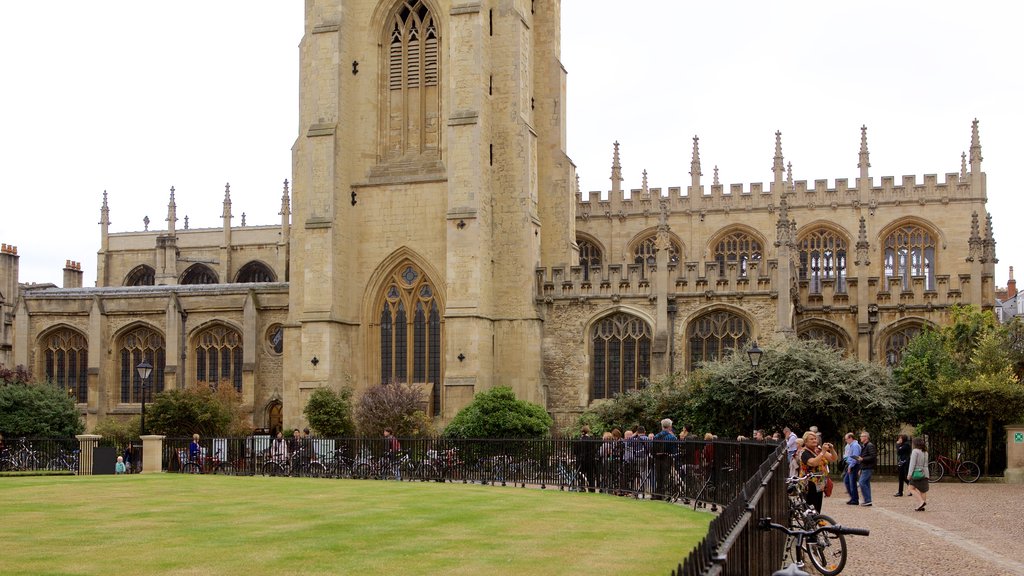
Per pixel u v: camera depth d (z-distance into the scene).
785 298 67.44
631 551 24.02
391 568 21.42
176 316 81.25
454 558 22.77
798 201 90.38
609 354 71.56
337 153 74.31
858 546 25.95
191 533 26.89
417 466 51.09
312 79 76.06
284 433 68.00
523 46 76.00
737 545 12.98
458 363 70.06
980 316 62.31
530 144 74.75
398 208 75.00
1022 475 50.22
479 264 70.62
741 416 53.91
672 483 38.25
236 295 81.12
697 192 91.56
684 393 58.97
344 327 74.38
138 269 110.19
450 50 72.75
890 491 44.84
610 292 71.44
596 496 40.50
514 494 40.38
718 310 69.06
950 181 88.19
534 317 72.44
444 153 75.12
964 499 40.28
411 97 76.44
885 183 89.31
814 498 25.52
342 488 42.69
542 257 79.88
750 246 90.75
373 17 76.81
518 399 67.75
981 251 77.06
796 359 54.03
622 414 61.53
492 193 74.31
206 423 69.38
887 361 75.56
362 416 67.00
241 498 37.38
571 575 20.67
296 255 76.00
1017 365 57.66
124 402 83.06
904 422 56.31
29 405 68.38
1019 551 25.28
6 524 29.00
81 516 31.08
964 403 52.09
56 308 83.81
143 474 53.81
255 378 79.44
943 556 24.25
